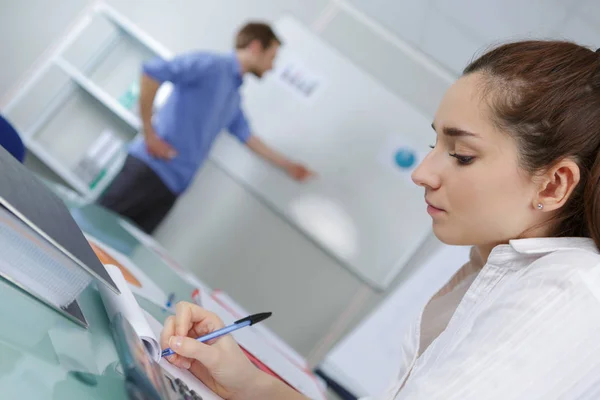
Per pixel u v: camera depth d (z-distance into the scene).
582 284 0.61
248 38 2.83
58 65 3.00
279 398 0.84
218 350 0.81
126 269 1.21
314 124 3.22
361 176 3.20
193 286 1.45
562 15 2.10
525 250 0.71
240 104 2.99
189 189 3.23
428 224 3.18
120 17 3.04
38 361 0.52
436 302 0.96
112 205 2.83
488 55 0.74
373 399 0.92
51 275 0.59
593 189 0.69
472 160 0.71
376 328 2.11
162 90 3.07
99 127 3.10
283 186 3.21
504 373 0.59
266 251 3.22
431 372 0.62
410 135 3.20
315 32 3.27
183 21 3.22
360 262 3.19
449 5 2.56
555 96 0.68
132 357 0.62
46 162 2.96
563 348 0.59
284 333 3.18
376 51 3.25
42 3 3.18
